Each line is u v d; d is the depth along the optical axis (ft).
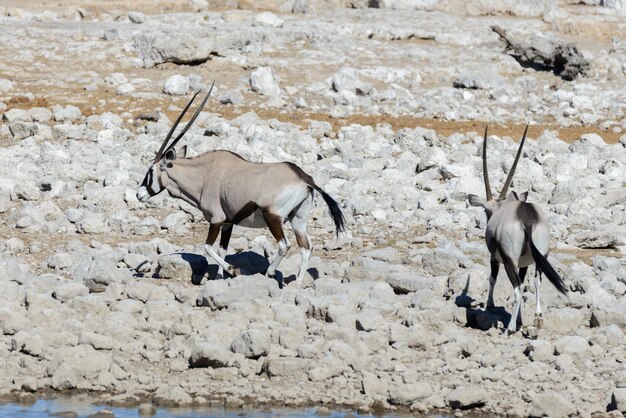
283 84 309.22
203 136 238.27
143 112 270.26
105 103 279.49
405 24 393.50
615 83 343.46
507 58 351.67
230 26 368.89
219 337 122.72
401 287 144.25
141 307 134.72
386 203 191.52
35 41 338.95
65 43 336.90
